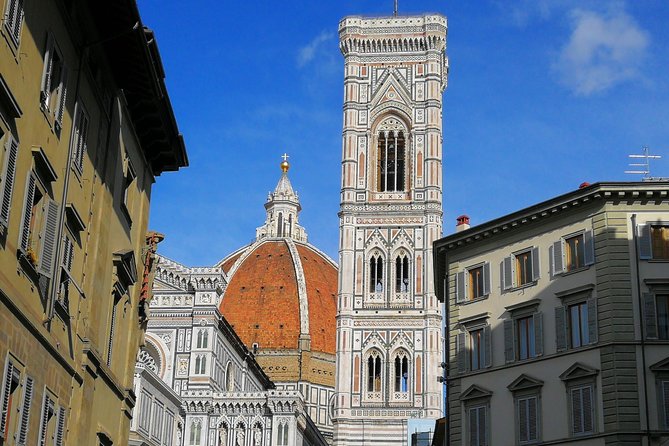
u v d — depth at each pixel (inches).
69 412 1314.0
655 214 2142.0
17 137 1064.2
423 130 5428.2
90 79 1346.0
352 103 5497.1
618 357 2026.3
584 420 2052.2
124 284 1594.5
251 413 4940.9
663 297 2085.4
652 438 1962.4
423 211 5290.4
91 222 1401.3
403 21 5565.9
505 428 2219.5
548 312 2212.1
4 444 1037.8
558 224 2255.2
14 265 1077.1
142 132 1658.5
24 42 1076.5
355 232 5305.1
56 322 1242.6
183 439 4874.5
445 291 2610.7
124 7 1286.9
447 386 2434.8
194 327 5012.3
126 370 1638.8
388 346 5098.4
